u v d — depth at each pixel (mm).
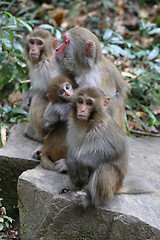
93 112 1902
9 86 2711
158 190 2059
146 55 2832
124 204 1951
